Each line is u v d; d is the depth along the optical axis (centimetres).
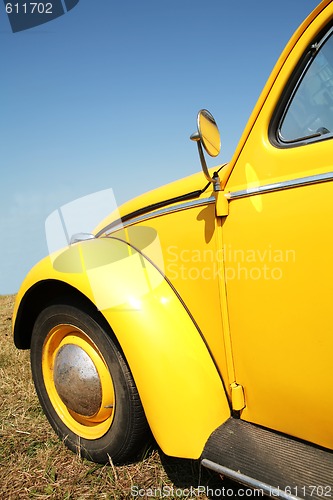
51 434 205
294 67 149
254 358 155
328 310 140
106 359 178
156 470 178
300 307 144
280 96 152
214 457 149
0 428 211
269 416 155
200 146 154
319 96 147
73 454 192
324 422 144
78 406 187
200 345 167
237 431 156
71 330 194
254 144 154
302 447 147
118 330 167
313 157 143
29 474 180
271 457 145
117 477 176
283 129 152
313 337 143
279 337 149
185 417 157
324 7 143
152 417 161
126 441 176
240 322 157
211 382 162
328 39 146
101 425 187
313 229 141
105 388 182
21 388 249
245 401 160
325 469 139
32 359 208
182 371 160
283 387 150
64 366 190
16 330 213
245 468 143
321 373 142
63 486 174
